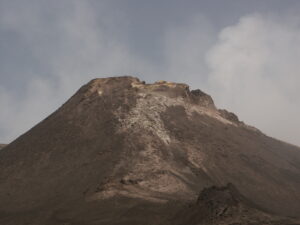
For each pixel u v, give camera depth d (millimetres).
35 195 130375
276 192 144875
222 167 150500
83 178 133625
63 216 110688
